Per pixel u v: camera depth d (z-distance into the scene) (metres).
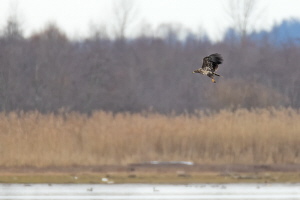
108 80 59.25
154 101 60.22
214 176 26.72
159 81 64.56
